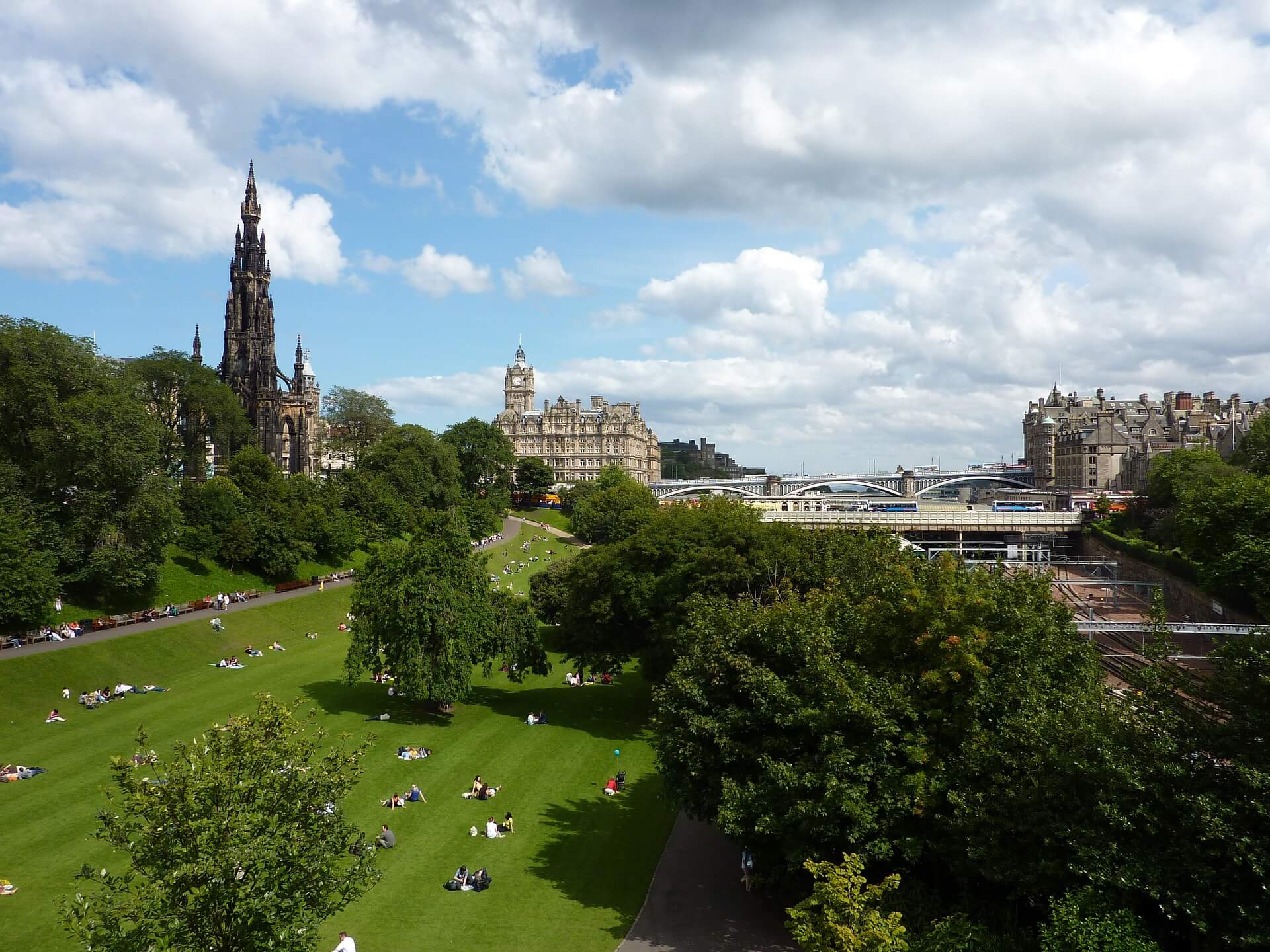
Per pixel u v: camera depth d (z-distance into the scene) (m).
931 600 36.62
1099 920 26.91
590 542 193.50
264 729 25.83
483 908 39.19
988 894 34.31
